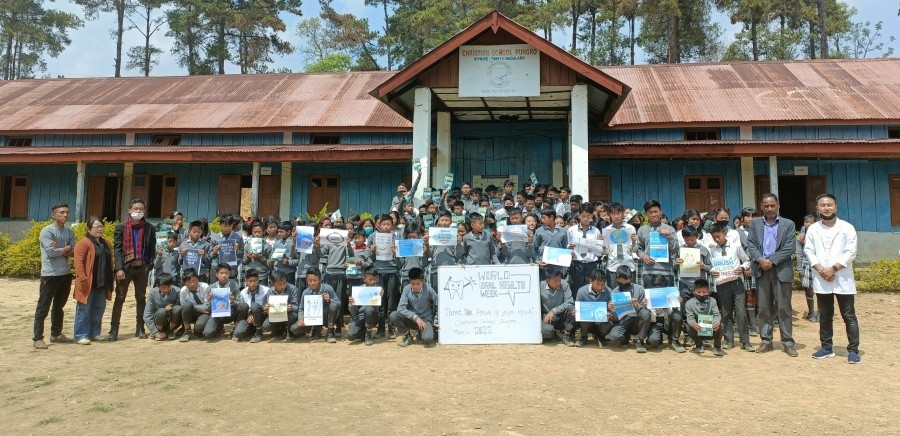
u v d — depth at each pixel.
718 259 7.29
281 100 20.19
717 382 5.73
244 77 22.98
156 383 5.63
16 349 7.20
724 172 16.94
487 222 9.28
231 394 5.27
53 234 7.52
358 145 17.83
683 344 7.53
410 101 13.53
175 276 9.03
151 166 19.05
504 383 5.66
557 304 7.67
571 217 8.80
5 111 20.39
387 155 16.38
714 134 16.77
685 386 5.58
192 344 7.62
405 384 5.62
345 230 8.66
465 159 17.27
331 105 19.47
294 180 18.56
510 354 6.95
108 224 14.81
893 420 4.58
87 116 19.61
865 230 16.33
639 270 7.74
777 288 7.05
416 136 12.16
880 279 12.32
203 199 18.77
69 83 23.38
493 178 17.08
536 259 8.09
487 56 11.97
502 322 7.57
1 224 19.12
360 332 7.72
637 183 17.14
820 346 7.44
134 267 7.93
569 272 8.21
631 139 16.84
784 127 16.50
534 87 11.82
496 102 14.37
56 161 17.41
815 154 15.16
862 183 16.55
